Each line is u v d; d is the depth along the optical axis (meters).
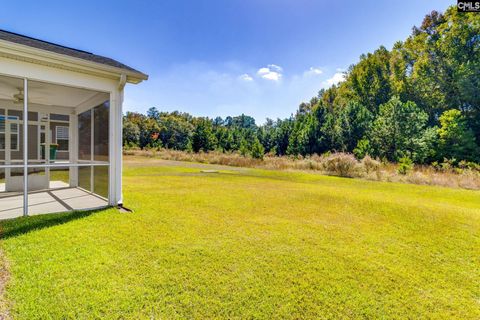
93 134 6.84
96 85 5.24
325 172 14.12
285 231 4.36
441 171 14.41
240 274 2.86
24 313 2.09
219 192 7.71
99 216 4.79
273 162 17.92
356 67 35.03
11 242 3.42
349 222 5.00
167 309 2.23
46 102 7.51
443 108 23.62
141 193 7.26
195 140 26.69
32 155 8.55
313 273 2.95
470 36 22.28
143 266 2.94
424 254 3.61
